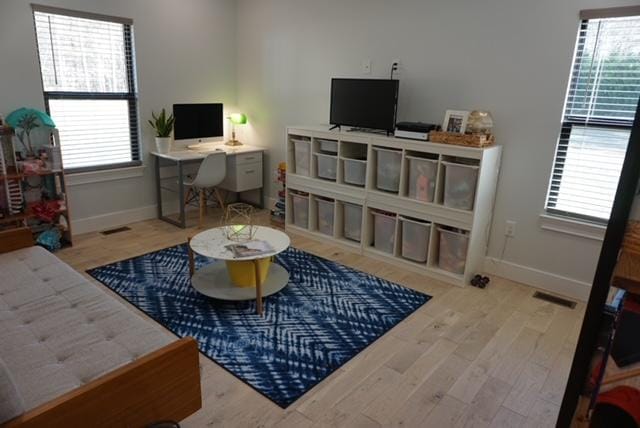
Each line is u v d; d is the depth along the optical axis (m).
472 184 3.10
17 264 2.33
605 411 0.73
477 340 2.58
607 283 0.68
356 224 3.83
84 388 1.31
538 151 3.15
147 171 4.46
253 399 2.04
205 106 4.63
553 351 2.49
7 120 3.40
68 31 3.72
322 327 2.65
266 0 4.55
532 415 2.00
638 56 2.73
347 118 3.78
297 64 4.45
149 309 2.79
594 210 3.06
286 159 4.30
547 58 3.00
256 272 2.70
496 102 3.26
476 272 3.45
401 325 2.71
